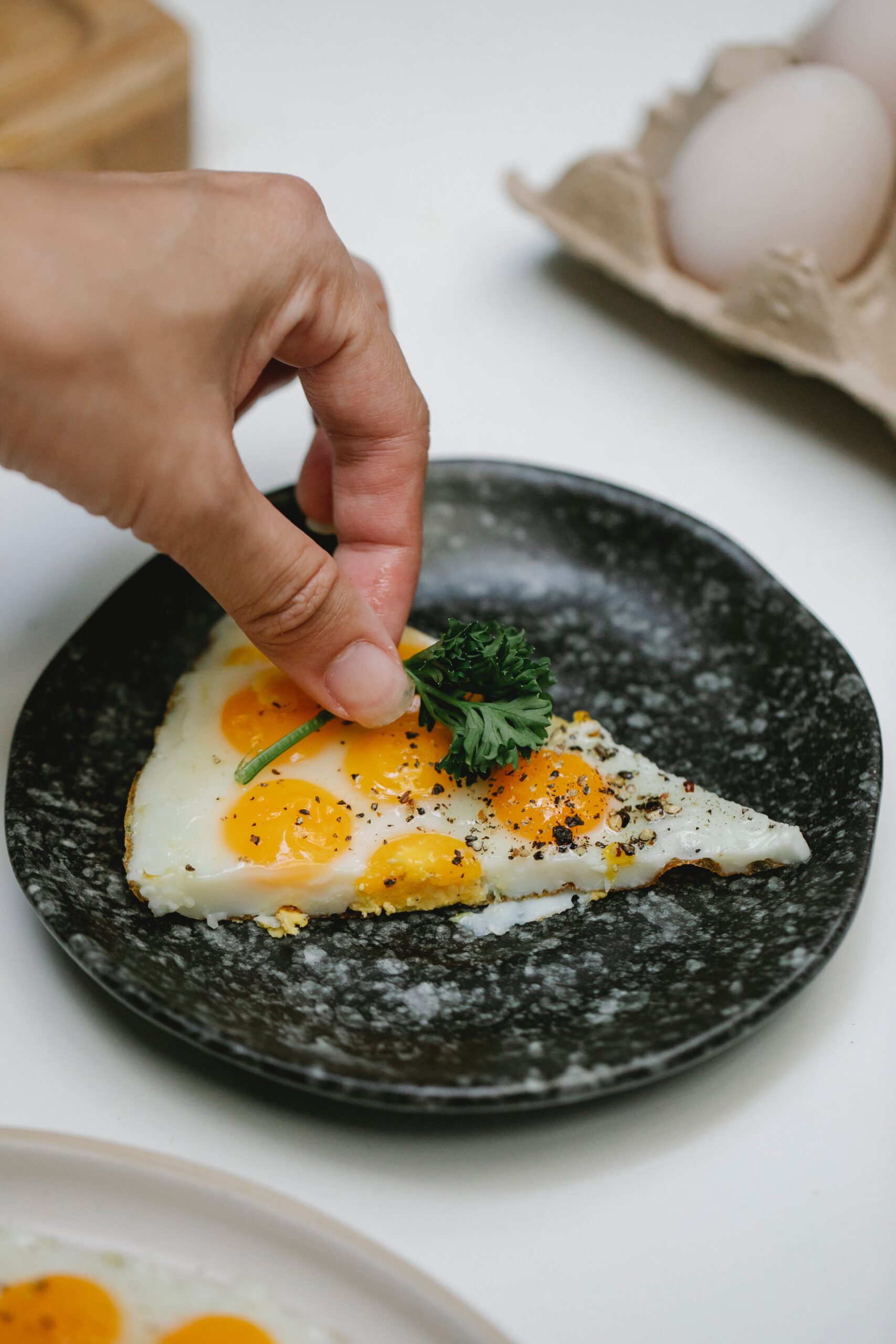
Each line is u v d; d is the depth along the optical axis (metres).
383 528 0.32
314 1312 0.26
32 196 0.27
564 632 0.35
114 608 0.34
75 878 0.30
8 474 0.39
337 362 0.30
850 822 0.30
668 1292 0.27
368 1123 0.28
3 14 0.44
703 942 0.30
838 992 0.30
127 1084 0.29
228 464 0.28
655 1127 0.28
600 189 0.41
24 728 0.31
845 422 0.42
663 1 0.56
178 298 0.27
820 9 0.52
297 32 0.54
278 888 0.31
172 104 0.43
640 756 0.33
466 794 0.32
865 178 0.40
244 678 0.33
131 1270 0.26
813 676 0.33
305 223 0.29
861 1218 0.28
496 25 0.55
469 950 0.31
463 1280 0.27
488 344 0.44
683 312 0.41
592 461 0.41
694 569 0.35
